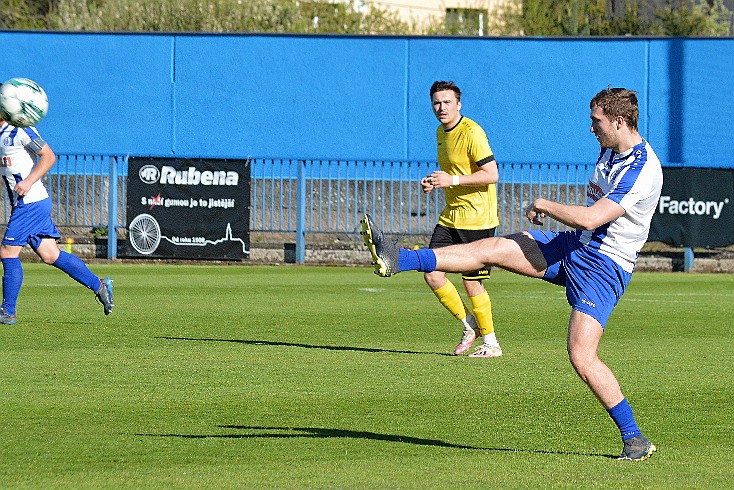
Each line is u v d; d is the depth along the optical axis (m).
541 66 67.62
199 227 56.28
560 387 22.34
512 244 17.56
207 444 16.69
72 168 63.59
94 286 30.73
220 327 31.69
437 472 15.01
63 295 40.06
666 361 26.25
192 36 68.56
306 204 61.97
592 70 67.44
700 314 36.66
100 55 68.69
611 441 17.47
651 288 47.16
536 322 34.19
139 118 68.81
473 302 26.52
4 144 29.91
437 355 26.84
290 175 57.88
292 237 61.50
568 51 67.50
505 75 67.81
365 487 14.04
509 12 100.25
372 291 43.09
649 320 34.91
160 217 56.38
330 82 68.56
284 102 68.75
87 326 31.33
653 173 16.22
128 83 68.75
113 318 33.38
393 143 68.62
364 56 68.38
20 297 39.19
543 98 67.75
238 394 21.12
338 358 26.03
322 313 35.50
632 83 67.44
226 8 88.19
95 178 63.31
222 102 68.75
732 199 55.47
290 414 19.20
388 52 68.31
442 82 27.20
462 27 98.31
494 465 15.53
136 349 27.00
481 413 19.56
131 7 87.81
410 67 68.38
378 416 19.17
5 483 14.18
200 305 37.34
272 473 14.84
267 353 26.70
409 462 15.66
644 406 20.61
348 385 22.30
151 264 56.72
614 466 15.60
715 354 27.47
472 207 27.41
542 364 25.48
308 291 42.81
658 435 18.06
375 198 57.72
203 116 68.75
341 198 61.69
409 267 17.41
